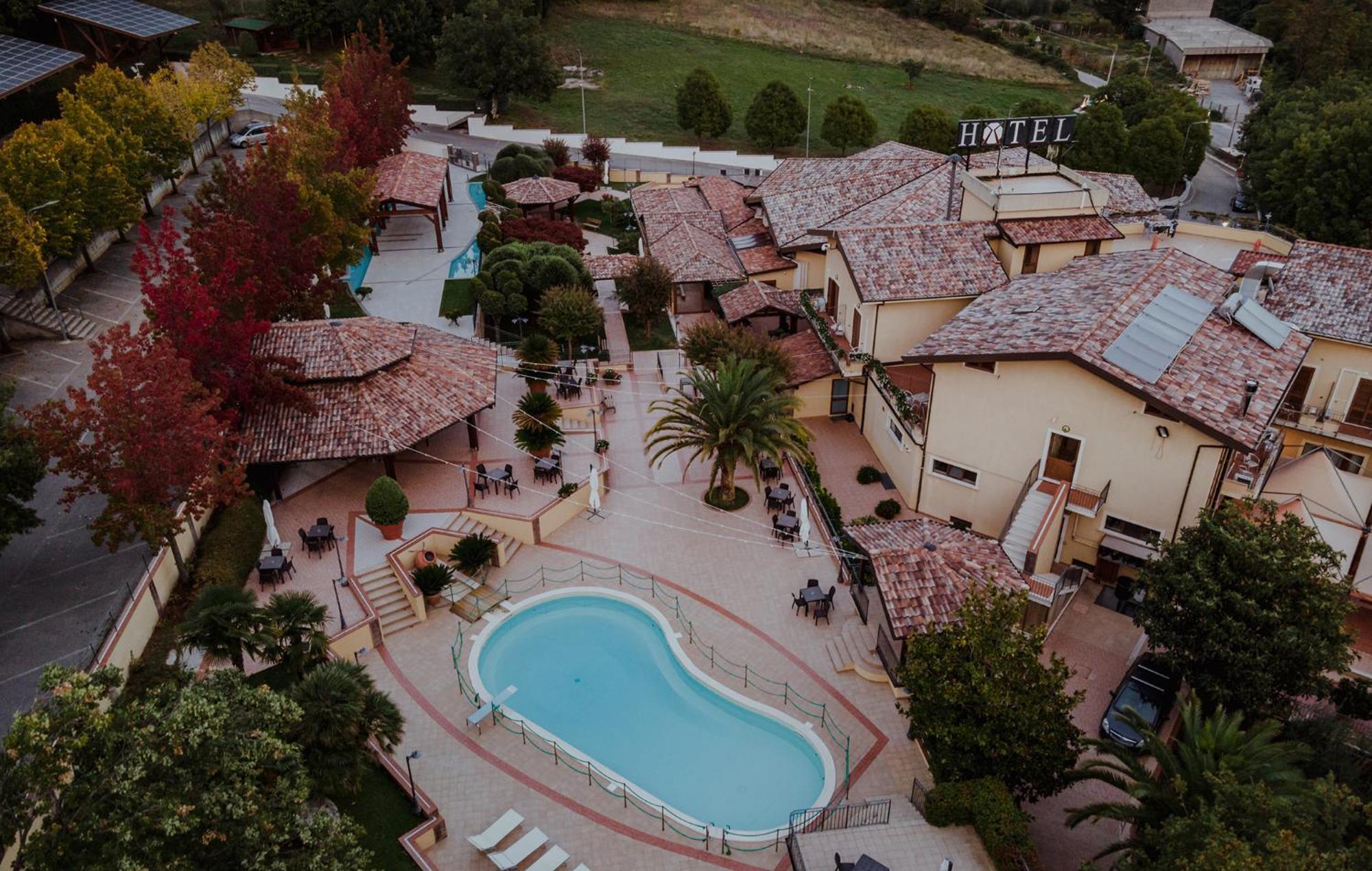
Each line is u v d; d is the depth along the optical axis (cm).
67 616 3114
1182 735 3156
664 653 3509
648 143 9606
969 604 2756
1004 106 11362
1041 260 4728
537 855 2684
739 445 4078
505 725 3148
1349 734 2919
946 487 4119
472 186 8188
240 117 8756
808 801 2930
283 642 2898
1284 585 2925
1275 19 13650
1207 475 3419
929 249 4656
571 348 5497
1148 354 3516
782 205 6031
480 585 3766
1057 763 2630
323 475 4247
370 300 5909
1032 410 3722
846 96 9475
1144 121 8706
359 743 2541
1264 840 2033
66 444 3041
